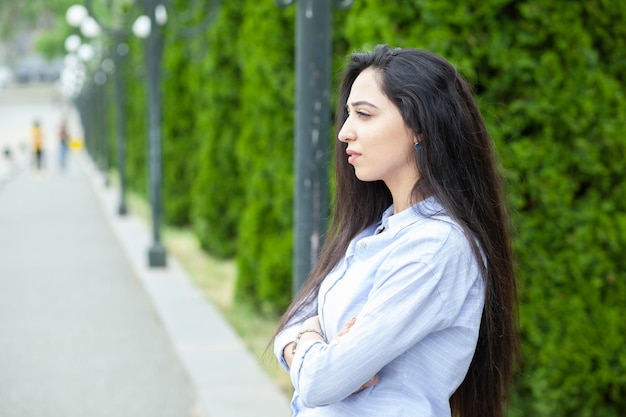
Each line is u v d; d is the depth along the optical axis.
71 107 76.31
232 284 9.31
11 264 11.02
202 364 5.96
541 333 4.34
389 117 1.88
